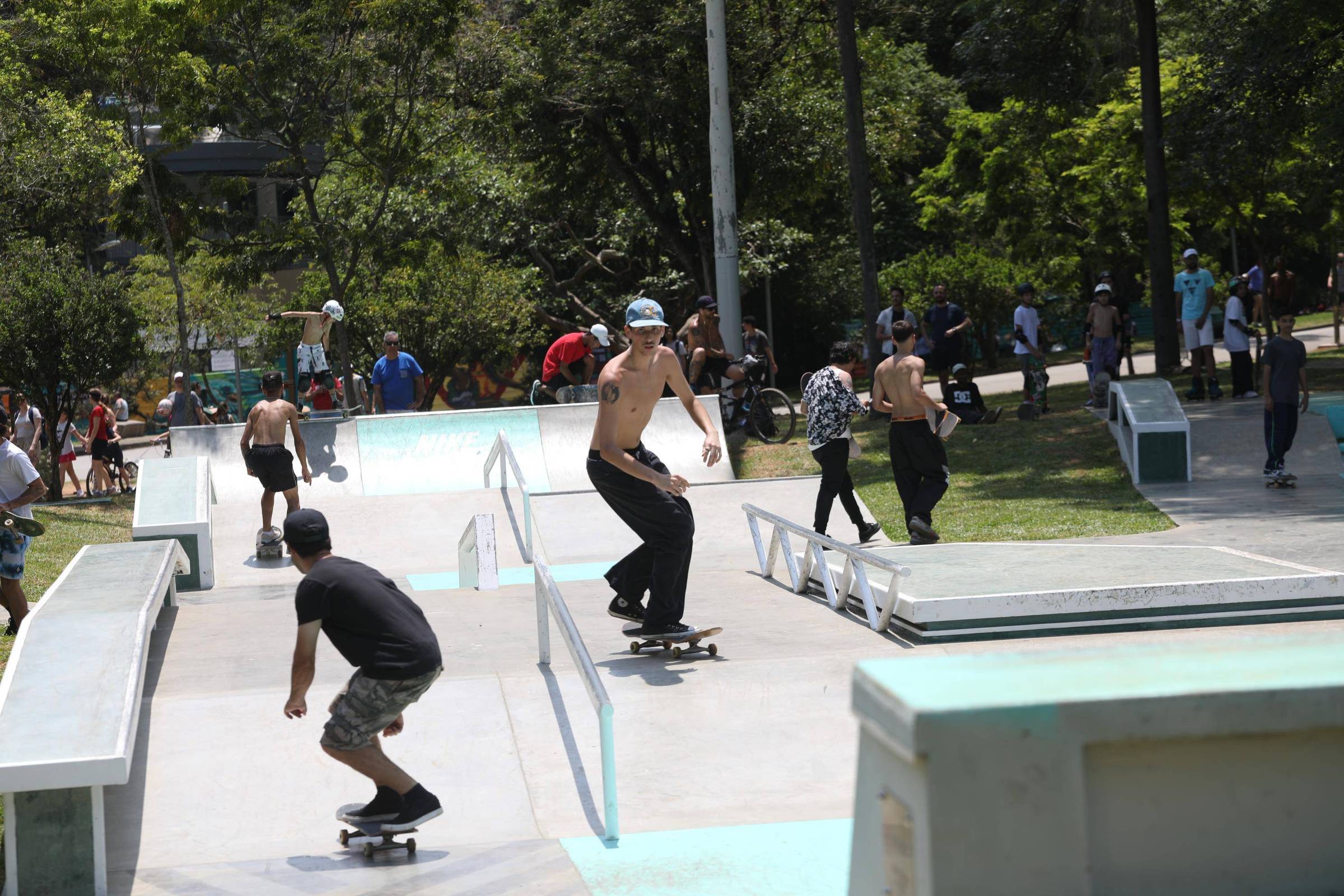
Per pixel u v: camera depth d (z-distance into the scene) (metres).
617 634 8.16
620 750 5.92
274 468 11.57
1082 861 2.34
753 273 36.56
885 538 11.35
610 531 12.23
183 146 20.86
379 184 25.30
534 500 13.12
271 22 20.77
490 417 15.02
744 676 6.90
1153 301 20.56
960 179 34.97
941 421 10.30
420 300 31.95
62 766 4.43
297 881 4.66
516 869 4.67
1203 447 13.87
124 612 6.36
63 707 5.01
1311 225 38.28
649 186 28.03
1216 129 18.31
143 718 6.40
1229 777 2.44
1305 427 13.99
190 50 20.56
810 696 6.56
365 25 20.78
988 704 2.31
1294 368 12.14
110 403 25.69
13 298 20.81
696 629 7.92
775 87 26.47
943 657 2.66
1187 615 7.53
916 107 33.34
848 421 10.66
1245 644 2.73
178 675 7.26
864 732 2.59
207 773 5.75
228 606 9.54
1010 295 38.34
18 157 20.31
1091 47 21.30
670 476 6.96
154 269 33.31
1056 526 11.28
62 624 6.16
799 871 4.52
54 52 20.92
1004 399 21.30
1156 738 2.35
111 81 20.42
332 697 6.70
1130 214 33.19
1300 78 17.47
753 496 13.02
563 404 16.30
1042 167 33.00
